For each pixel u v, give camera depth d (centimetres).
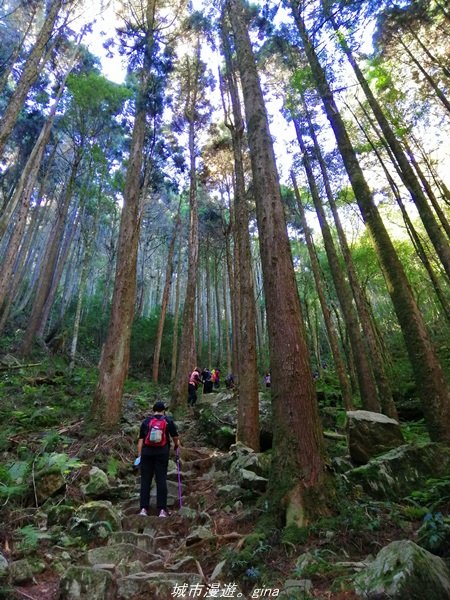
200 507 516
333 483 386
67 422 870
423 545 283
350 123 1291
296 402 407
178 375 1386
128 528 466
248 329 868
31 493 494
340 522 334
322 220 1227
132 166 1097
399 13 888
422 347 637
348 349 1662
